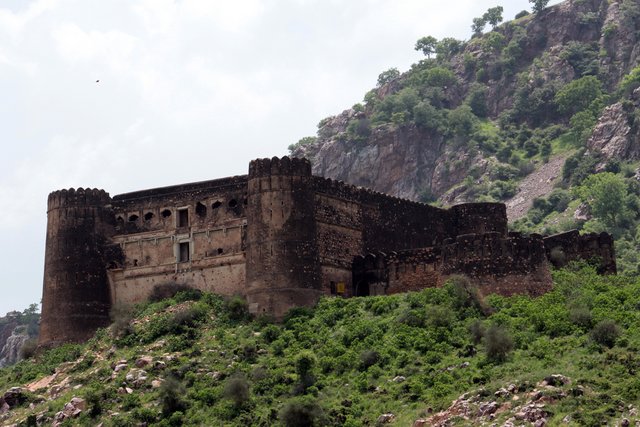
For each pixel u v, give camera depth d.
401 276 117.94
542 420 85.62
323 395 97.88
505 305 108.12
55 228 122.94
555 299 108.50
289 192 114.62
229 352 106.50
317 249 115.38
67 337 120.38
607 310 104.12
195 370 104.00
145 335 111.81
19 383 111.44
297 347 106.12
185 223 121.19
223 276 118.06
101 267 122.56
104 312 121.75
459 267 112.44
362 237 121.69
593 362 93.31
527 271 111.12
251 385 100.50
